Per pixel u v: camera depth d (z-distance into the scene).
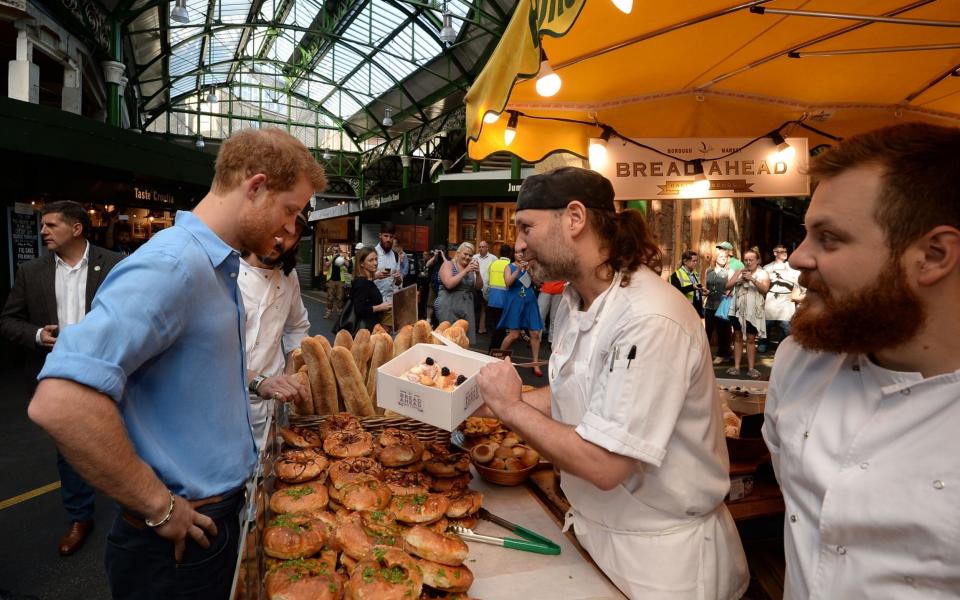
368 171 29.97
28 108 6.45
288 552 1.21
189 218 1.23
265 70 29.20
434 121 23.94
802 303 0.86
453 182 15.88
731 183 3.37
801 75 2.89
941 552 0.71
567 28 1.36
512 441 1.98
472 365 1.78
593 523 1.36
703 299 8.62
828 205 0.77
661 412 1.12
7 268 7.29
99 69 11.48
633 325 1.16
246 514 1.08
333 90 27.39
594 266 1.29
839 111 3.27
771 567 1.87
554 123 3.37
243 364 1.37
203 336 1.19
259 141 1.24
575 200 1.27
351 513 1.44
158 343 1.08
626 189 3.34
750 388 2.89
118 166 7.72
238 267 1.28
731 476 1.79
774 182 3.36
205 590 1.23
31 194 7.51
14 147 6.34
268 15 21.59
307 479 1.58
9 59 9.33
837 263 0.76
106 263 3.09
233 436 1.30
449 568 1.22
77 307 3.03
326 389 2.18
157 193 9.71
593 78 2.90
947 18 2.21
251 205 1.24
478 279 8.73
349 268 14.85
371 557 1.19
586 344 1.33
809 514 0.91
